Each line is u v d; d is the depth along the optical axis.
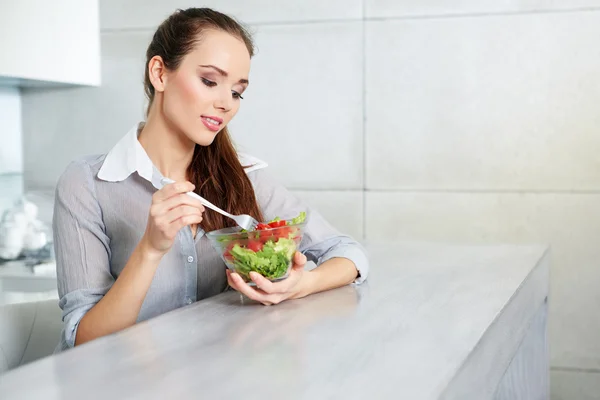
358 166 2.93
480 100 2.79
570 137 2.73
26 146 3.20
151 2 3.04
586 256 2.75
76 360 0.95
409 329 1.11
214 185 1.57
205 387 0.83
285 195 1.71
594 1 2.67
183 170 1.58
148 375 0.88
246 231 1.26
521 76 2.75
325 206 2.97
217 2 3.00
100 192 1.54
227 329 1.12
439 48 2.81
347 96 2.91
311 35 2.92
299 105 2.96
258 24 2.97
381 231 2.93
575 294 2.77
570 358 2.79
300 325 1.14
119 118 3.11
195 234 1.58
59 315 2.13
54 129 3.17
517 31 2.74
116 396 0.81
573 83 2.71
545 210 2.77
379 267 1.69
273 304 1.30
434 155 2.85
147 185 1.56
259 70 2.98
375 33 2.87
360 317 1.19
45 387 0.84
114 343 1.04
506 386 1.72
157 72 1.49
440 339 1.04
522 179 2.78
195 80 1.43
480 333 1.08
